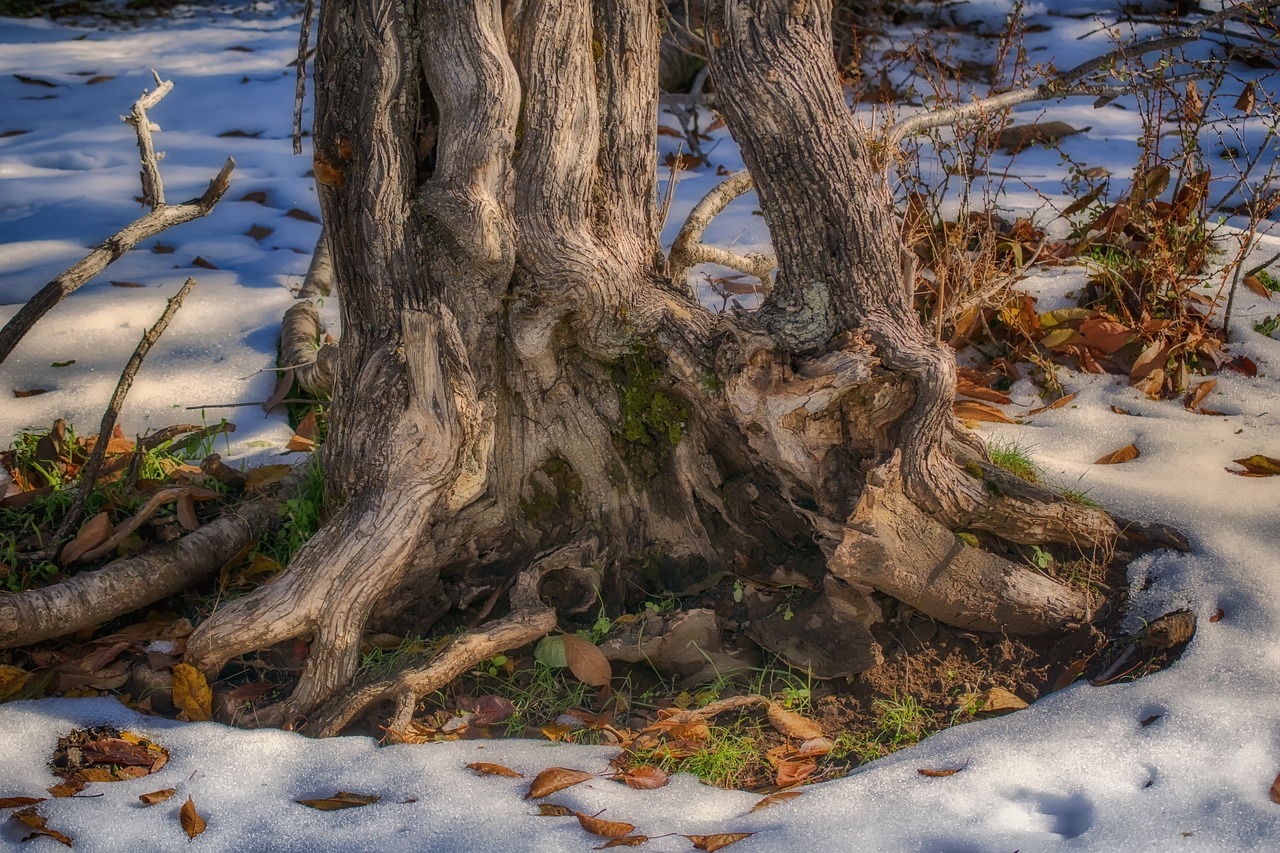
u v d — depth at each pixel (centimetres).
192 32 1051
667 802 274
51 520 391
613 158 337
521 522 364
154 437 427
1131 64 661
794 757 298
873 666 332
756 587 347
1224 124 742
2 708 305
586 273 325
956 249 505
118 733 298
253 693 325
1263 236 588
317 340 496
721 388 330
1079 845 247
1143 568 354
